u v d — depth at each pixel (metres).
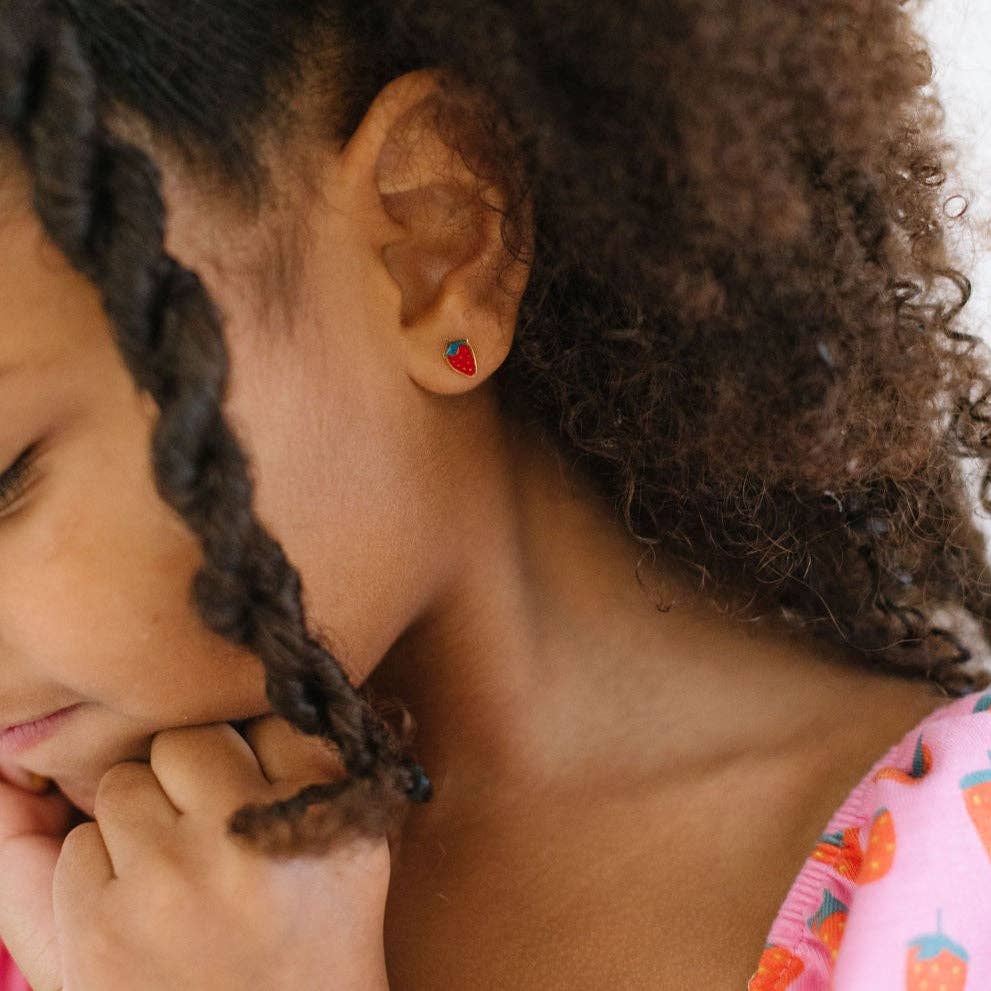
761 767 1.10
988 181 1.33
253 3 0.92
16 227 0.82
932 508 1.23
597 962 1.05
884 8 0.99
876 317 1.05
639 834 1.10
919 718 1.11
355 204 0.94
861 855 0.99
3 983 1.25
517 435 1.12
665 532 1.16
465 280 0.97
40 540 0.88
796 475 1.08
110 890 0.98
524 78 0.92
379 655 1.04
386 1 0.93
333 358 0.94
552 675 1.15
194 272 0.81
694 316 0.99
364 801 0.92
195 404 0.78
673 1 0.89
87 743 1.02
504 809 1.14
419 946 1.10
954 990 0.90
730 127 0.91
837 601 1.19
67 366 0.84
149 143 0.86
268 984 0.96
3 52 0.77
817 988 0.97
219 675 0.96
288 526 0.94
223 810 0.98
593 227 0.96
